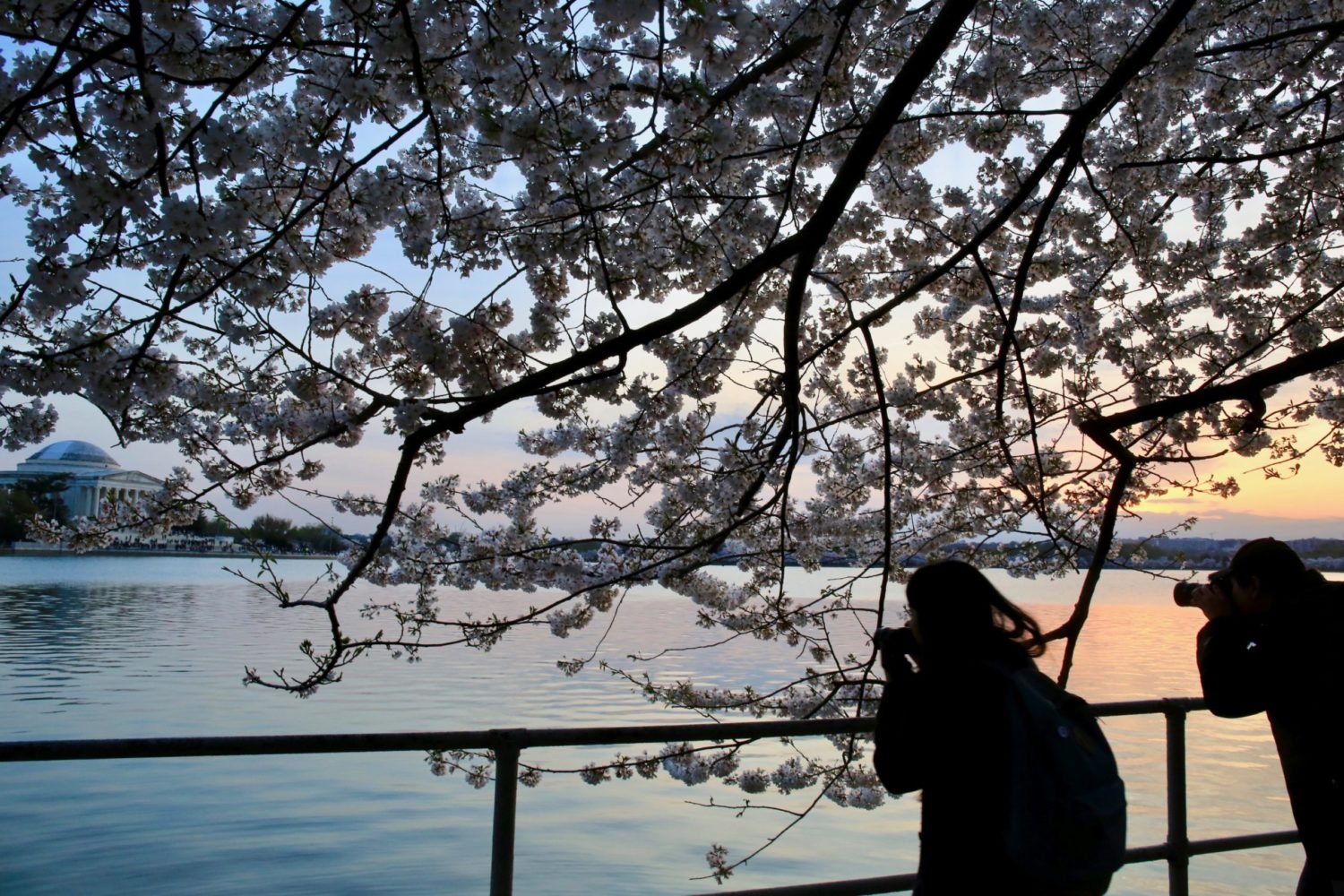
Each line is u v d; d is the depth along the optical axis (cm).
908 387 679
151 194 342
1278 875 816
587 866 887
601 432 610
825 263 669
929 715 225
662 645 2586
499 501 589
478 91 403
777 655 2381
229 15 375
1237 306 667
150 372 417
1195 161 473
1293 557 310
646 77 420
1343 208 653
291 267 462
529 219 505
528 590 585
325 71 405
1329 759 285
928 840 224
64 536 512
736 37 357
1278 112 631
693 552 539
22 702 1628
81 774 1193
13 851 909
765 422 519
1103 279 663
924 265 671
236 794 1126
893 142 580
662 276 559
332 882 838
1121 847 211
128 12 329
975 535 665
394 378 504
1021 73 612
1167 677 2028
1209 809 1034
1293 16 596
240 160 358
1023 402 650
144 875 851
